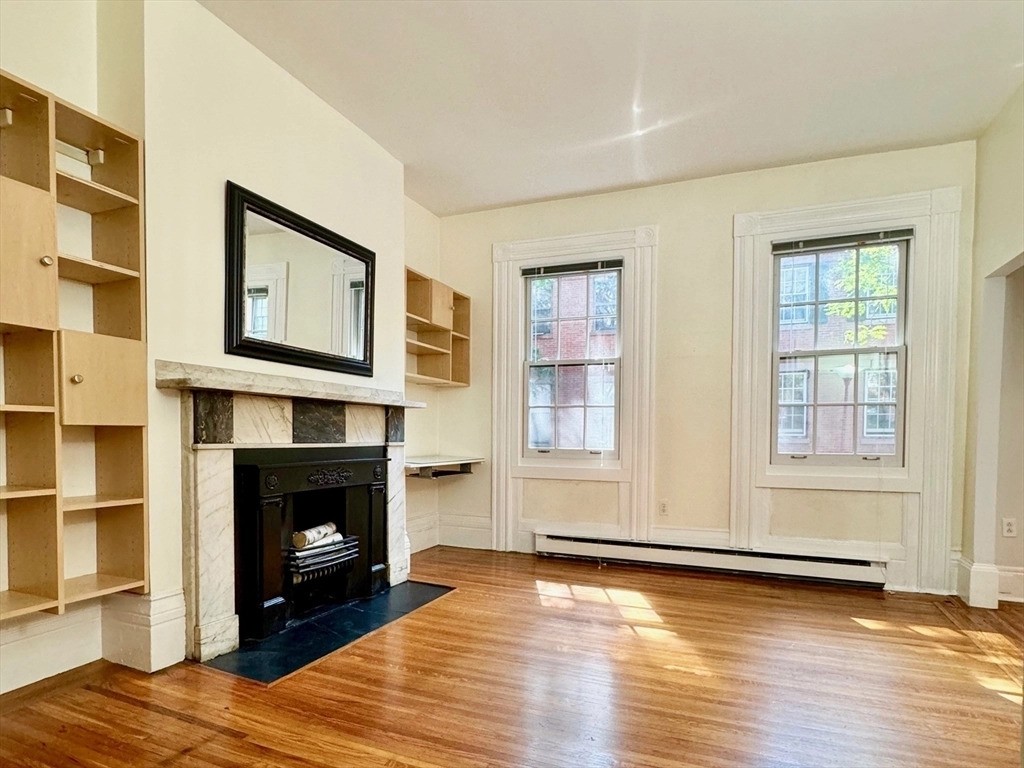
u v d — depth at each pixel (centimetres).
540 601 321
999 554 349
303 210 296
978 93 298
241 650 243
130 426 217
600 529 435
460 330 480
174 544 228
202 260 240
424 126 338
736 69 280
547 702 200
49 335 191
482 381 478
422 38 258
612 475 431
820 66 277
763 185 399
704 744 174
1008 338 350
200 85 240
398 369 375
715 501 405
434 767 161
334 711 192
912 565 357
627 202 436
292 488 272
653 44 261
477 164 390
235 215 252
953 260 353
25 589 197
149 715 187
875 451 371
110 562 224
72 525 219
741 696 205
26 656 207
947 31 250
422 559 429
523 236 468
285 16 245
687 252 418
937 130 339
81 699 198
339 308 320
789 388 393
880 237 368
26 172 192
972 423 341
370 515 331
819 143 358
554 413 457
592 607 311
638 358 427
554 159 382
